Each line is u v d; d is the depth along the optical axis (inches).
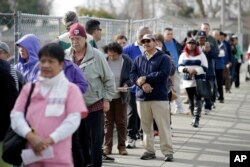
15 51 378.3
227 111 622.5
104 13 2108.8
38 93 204.2
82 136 303.1
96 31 353.4
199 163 360.2
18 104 205.9
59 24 426.6
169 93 411.8
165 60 347.6
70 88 205.0
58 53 203.0
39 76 214.1
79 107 202.8
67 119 200.7
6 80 229.8
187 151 398.9
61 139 198.7
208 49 574.6
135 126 405.7
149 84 346.6
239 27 1748.3
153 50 350.3
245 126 516.4
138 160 366.0
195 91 512.7
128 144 404.8
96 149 304.8
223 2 1590.8
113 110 378.6
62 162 201.0
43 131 200.2
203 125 519.5
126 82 376.5
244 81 1088.2
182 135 465.4
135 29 652.7
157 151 394.9
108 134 378.3
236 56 903.7
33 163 202.2
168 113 355.9
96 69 299.6
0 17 436.1
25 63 285.3
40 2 1555.1
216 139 448.1
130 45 422.9
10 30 432.5
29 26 415.5
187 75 512.4
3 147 206.7
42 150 197.5
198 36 576.7
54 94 203.0
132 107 402.6
